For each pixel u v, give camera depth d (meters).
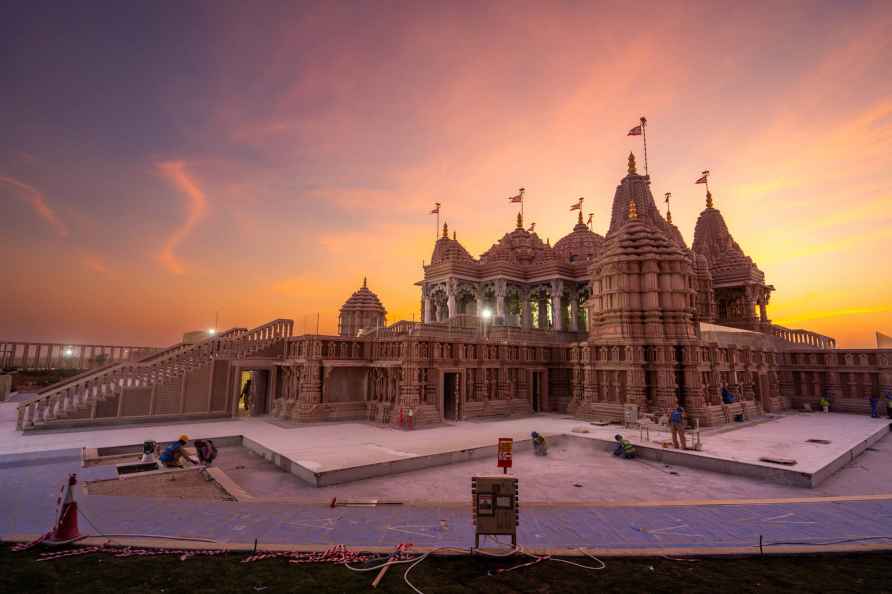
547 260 51.16
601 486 15.27
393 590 7.29
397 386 27.03
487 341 31.06
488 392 31.31
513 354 32.84
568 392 34.84
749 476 16.56
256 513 11.24
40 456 17.39
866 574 8.08
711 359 28.77
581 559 8.66
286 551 8.80
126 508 11.23
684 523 10.81
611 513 11.53
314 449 18.84
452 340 28.64
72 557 8.32
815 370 37.44
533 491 14.63
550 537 9.86
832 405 36.22
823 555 8.98
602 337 30.58
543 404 34.38
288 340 30.50
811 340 50.00
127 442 19.75
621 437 20.42
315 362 27.69
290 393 29.28
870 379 34.88
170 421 26.25
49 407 23.00
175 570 7.86
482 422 28.03
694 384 27.02
